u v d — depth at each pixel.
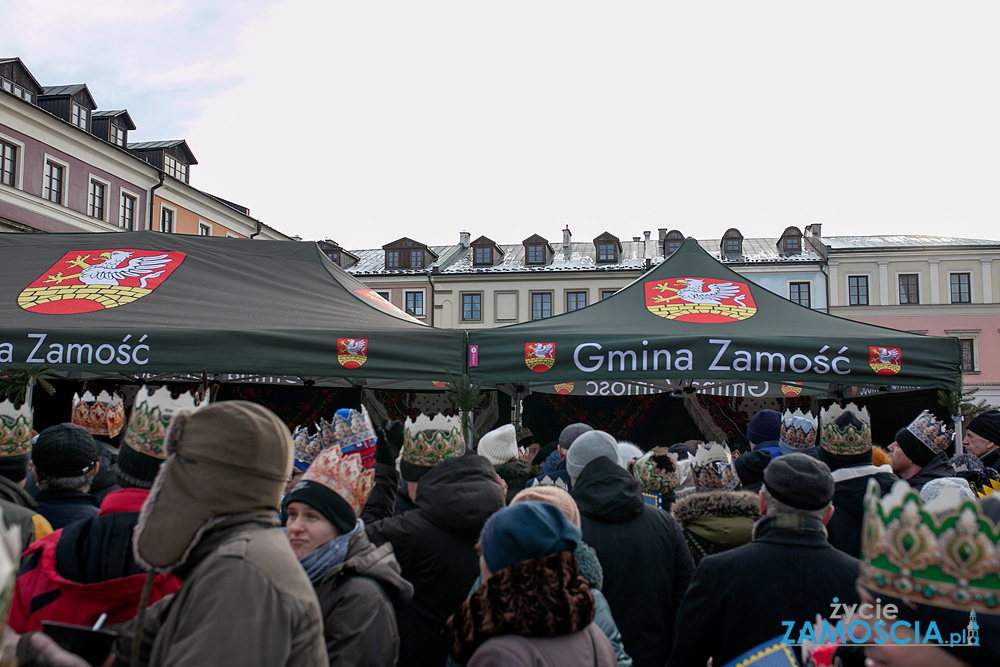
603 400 9.16
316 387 8.62
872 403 7.78
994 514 1.21
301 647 1.32
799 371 4.96
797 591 2.01
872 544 1.20
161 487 1.36
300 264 6.16
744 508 2.75
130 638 1.55
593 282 35.31
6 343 4.73
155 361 4.77
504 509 1.67
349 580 1.89
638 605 2.54
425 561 2.52
